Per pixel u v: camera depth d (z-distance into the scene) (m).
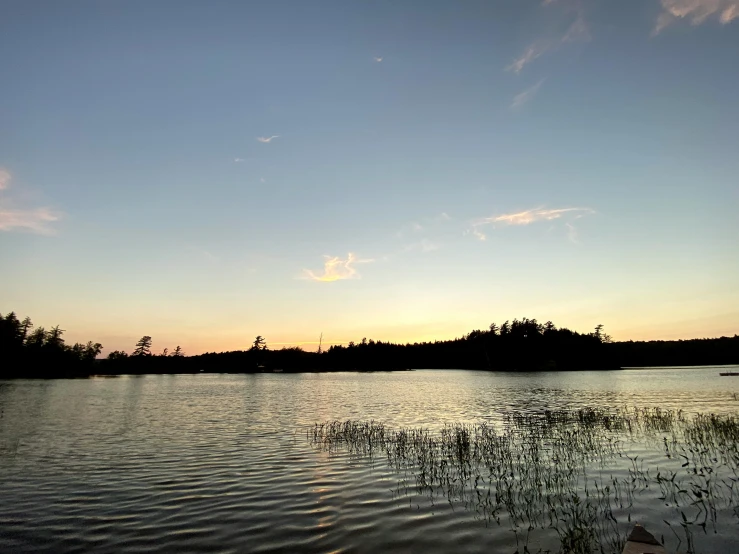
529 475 16.19
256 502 13.53
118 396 61.22
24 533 11.20
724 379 86.94
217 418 35.91
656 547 9.47
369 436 25.17
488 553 9.74
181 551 10.02
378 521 11.80
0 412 39.81
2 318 137.12
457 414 36.97
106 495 14.39
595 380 92.19
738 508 12.14
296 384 98.06
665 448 20.30
